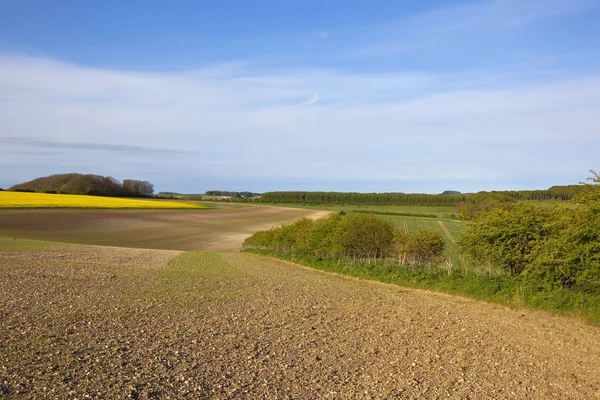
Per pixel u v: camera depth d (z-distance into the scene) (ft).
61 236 158.30
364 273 74.23
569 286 49.21
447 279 60.54
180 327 34.63
